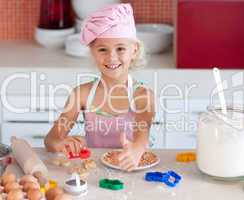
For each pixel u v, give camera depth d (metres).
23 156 1.64
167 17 3.29
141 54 2.07
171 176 1.60
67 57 2.96
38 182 1.54
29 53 3.03
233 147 1.58
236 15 2.73
